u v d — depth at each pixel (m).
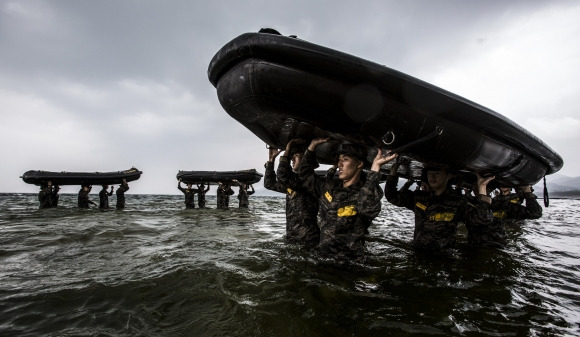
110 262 3.14
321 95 2.05
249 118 2.50
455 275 2.79
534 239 5.23
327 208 2.96
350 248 2.79
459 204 3.55
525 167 3.00
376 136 2.33
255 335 1.64
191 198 14.98
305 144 3.28
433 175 3.53
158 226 6.39
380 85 2.06
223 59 2.18
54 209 12.69
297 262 3.06
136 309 1.98
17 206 15.62
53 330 1.69
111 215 9.27
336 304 2.05
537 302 2.21
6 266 3.00
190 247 3.95
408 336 1.65
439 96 2.16
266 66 2.02
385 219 8.70
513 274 2.91
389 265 3.06
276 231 5.88
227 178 15.41
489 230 4.43
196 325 1.75
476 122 2.37
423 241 3.68
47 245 4.11
